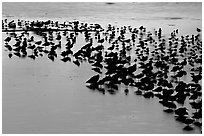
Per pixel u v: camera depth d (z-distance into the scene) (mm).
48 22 59031
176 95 23688
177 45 45250
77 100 24609
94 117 21719
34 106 23578
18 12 83250
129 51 41688
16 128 20312
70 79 29578
